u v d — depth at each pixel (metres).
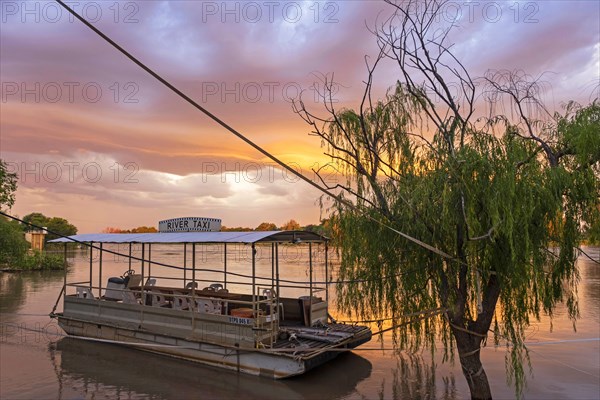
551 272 8.88
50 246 84.06
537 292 8.83
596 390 11.04
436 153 8.77
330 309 20.38
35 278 40.88
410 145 9.49
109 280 17.03
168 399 10.48
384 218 9.36
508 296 9.04
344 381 11.80
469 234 8.00
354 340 12.38
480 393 9.24
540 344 15.72
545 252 8.76
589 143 8.09
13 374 12.36
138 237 15.37
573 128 8.47
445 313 9.22
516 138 8.80
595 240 8.41
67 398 10.61
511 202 7.83
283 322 14.50
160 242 13.96
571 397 10.54
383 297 9.99
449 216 8.35
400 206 9.20
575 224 8.52
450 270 9.04
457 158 8.38
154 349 13.91
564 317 20.72
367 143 9.41
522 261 8.27
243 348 11.95
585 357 14.07
